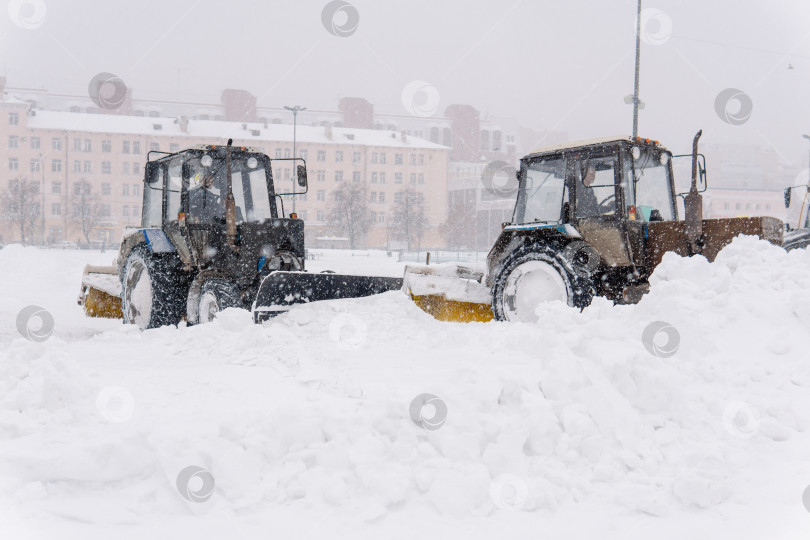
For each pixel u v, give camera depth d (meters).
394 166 83.94
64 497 2.67
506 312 6.79
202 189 8.16
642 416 3.39
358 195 72.75
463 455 2.94
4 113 75.06
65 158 76.50
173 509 2.64
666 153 7.04
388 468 2.84
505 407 3.28
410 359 4.86
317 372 4.32
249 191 8.37
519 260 6.71
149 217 9.16
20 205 67.06
